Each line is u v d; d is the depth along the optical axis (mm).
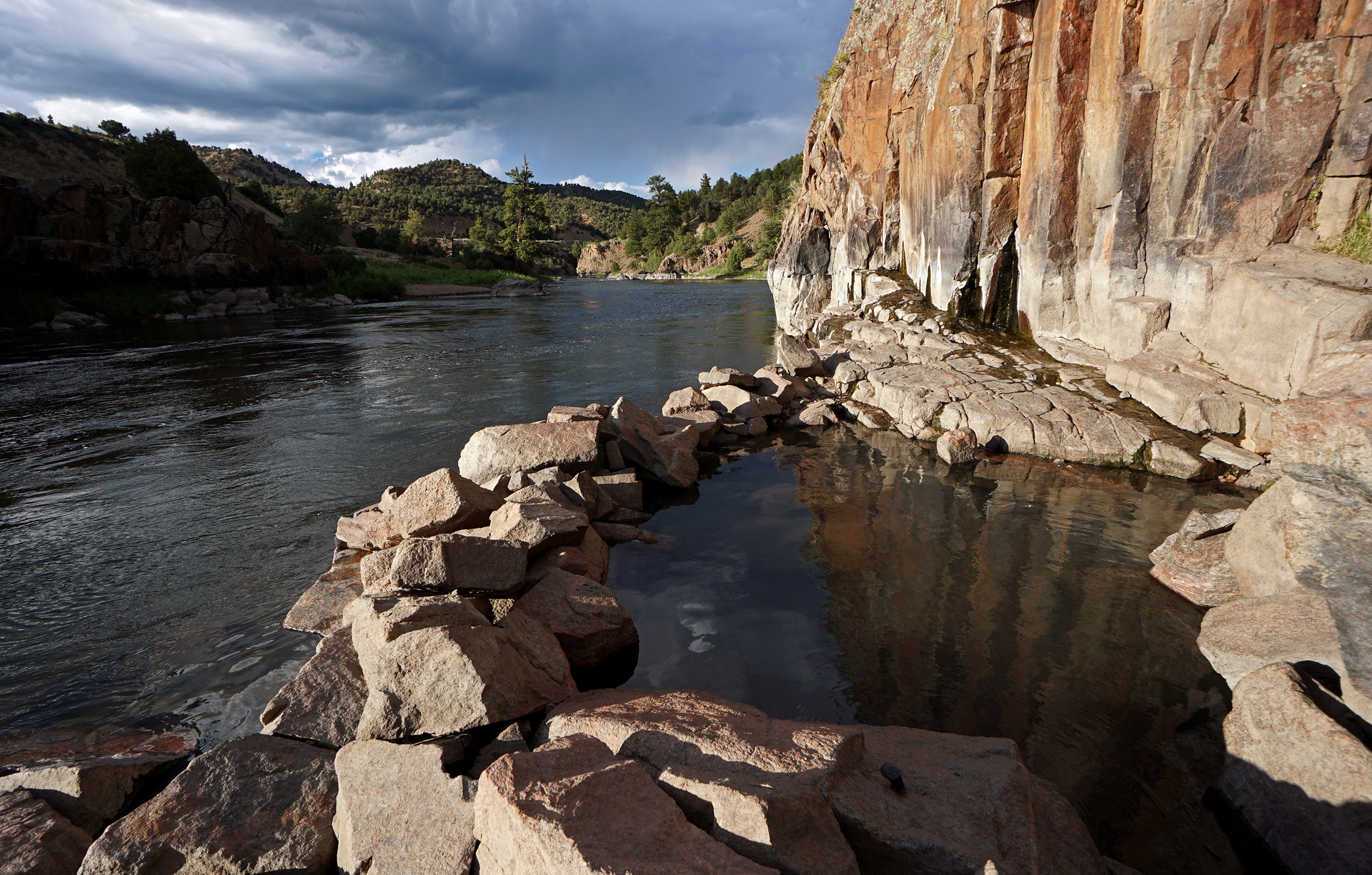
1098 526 8594
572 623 5895
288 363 23016
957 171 17500
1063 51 13812
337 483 10875
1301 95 10594
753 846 2982
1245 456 10031
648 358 23016
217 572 7836
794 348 17219
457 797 3723
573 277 150375
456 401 16703
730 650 5969
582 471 10141
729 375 15547
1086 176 14047
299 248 54156
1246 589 6141
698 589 7156
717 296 59000
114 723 5207
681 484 10453
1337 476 4242
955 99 17422
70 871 3734
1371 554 4031
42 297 35875
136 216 44188
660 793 3277
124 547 8555
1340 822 3561
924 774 3732
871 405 15016
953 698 5211
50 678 5820
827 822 3170
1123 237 13016
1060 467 11078
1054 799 3947
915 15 21062
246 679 5766
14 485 10961
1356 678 4062
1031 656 5773
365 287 56125
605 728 4234
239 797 4062
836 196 27766
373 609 5230
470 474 10391
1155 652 5812
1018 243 16625
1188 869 3709
